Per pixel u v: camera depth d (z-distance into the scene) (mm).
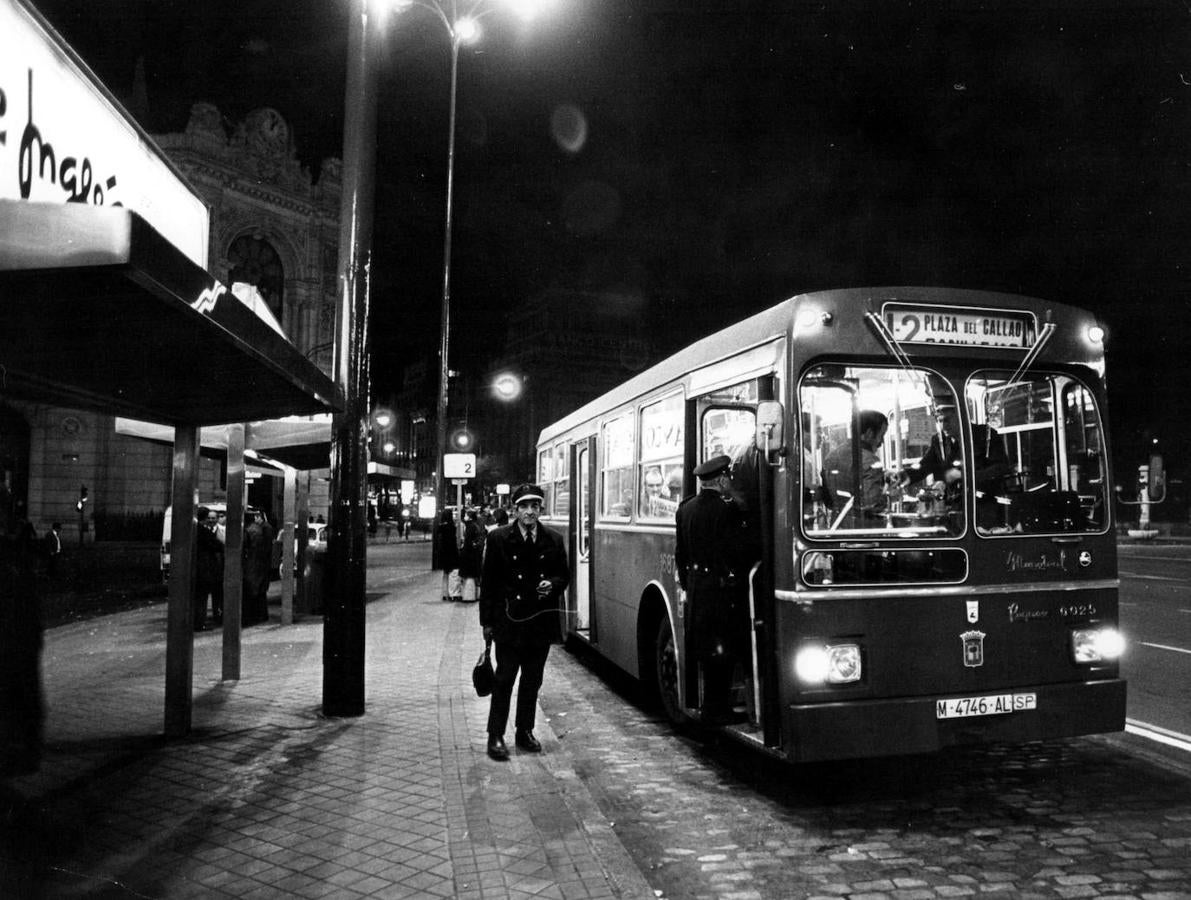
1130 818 5184
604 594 9492
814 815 5379
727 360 6184
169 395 6141
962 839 4910
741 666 6059
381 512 86875
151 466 41375
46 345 4531
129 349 4656
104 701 8047
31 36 4508
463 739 6648
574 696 9211
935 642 5227
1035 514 5547
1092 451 5754
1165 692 8477
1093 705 5422
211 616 15000
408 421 123562
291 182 48125
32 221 3127
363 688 7469
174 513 6852
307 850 4422
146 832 4668
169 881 4047
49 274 3230
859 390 5375
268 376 5441
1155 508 52188
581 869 4203
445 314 27406
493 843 4520
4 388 5309
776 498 5270
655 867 4598
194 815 4934
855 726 5008
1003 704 5242
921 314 5484
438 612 15781
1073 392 5762
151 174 6207
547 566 6426
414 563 34000
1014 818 5223
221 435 11383
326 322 49812
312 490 48656
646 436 8102
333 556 7422
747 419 6035
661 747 7078
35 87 4559
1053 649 5434
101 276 3268
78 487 39562
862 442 5332
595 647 9867
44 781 5527
